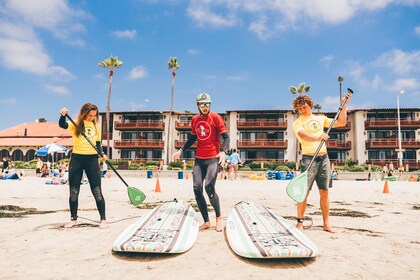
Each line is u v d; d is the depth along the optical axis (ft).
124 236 10.85
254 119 139.33
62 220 16.29
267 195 32.30
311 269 8.75
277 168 109.50
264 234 11.12
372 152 131.64
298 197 12.39
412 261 9.57
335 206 24.39
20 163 114.42
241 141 138.10
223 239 11.93
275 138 138.92
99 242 11.51
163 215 13.82
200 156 13.83
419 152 129.80
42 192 34.06
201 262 9.29
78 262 9.27
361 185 53.16
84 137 14.06
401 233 13.65
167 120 145.18
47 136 145.07
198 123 13.74
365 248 10.91
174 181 63.77
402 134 131.23
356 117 133.39
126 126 143.23
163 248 9.77
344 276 8.26
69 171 14.38
